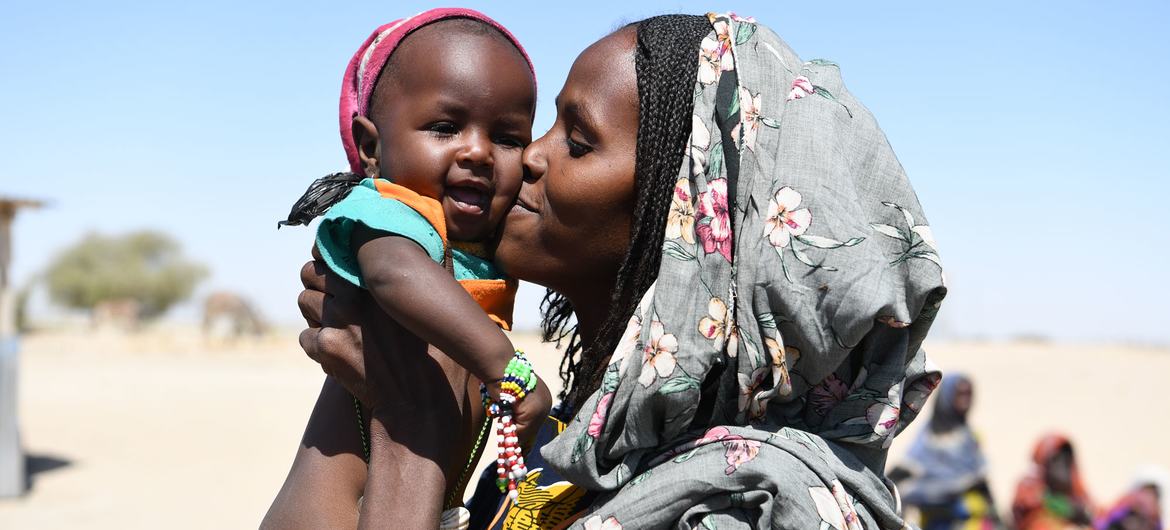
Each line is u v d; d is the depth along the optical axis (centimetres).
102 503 1459
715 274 179
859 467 181
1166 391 3114
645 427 178
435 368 194
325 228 191
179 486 1590
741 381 177
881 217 181
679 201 182
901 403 192
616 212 195
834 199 177
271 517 198
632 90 195
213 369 3972
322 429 203
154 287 7150
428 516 184
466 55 209
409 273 183
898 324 175
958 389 821
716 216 179
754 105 184
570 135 202
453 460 201
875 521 182
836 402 188
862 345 187
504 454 181
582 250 200
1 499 1473
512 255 208
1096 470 1755
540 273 206
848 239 175
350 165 230
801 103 184
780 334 178
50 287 7119
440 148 206
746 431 177
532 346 1833
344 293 197
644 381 175
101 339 5969
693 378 176
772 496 168
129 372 3738
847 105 187
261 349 5447
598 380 202
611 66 198
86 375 3562
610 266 201
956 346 5656
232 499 1499
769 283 176
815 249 175
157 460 1828
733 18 195
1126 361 4394
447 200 206
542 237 204
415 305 181
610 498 181
